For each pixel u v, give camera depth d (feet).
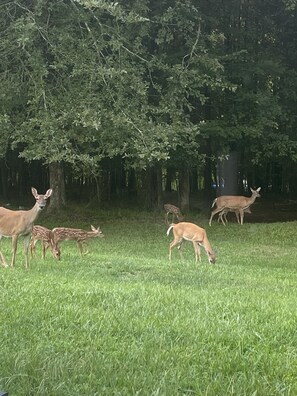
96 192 95.71
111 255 47.91
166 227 70.90
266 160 87.45
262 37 84.23
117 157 88.58
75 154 58.03
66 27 61.57
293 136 80.84
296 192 111.14
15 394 13.93
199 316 22.75
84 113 55.26
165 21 65.57
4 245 52.60
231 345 18.94
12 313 21.97
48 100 58.59
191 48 67.51
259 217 85.05
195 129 61.00
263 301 26.55
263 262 48.80
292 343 19.56
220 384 15.12
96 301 24.89
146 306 24.12
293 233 65.41
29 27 55.93
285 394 14.67
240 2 78.33
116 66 60.80
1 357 16.43
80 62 59.26
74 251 49.98
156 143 57.57
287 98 78.07
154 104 69.26
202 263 44.88
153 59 64.23
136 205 88.38
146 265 41.01
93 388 14.53
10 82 59.16
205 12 74.95
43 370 15.47
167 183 106.32
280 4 81.15
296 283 35.83
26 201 96.84
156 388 14.53
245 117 74.54
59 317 21.40
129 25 64.23
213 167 101.81
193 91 64.64
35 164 103.65
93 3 55.57
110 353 17.53
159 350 17.84
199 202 88.07
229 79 73.72
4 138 59.62
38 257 44.52
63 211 77.51
